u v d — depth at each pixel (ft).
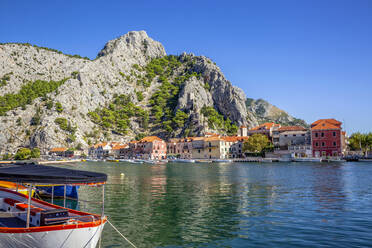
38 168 68.39
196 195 125.49
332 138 417.49
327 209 92.27
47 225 50.34
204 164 429.79
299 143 466.70
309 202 104.68
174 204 105.19
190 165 408.46
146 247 59.82
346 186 144.25
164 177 211.82
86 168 339.36
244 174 228.84
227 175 222.48
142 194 129.29
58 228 47.88
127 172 269.03
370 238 62.44
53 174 56.70
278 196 119.24
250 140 478.59
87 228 49.85
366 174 205.26
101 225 53.01
